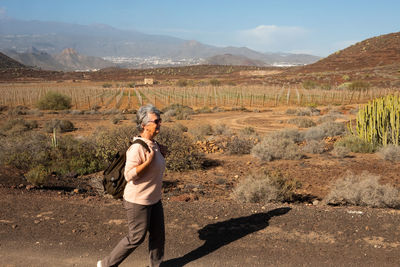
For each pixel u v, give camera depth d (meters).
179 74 197.38
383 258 3.75
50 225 4.80
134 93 70.69
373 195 6.17
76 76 184.88
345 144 13.74
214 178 9.69
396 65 103.94
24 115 35.88
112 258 3.36
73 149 11.53
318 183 8.88
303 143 15.97
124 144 10.37
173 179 9.55
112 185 3.23
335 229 4.52
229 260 3.79
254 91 66.31
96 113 38.00
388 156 11.36
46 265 3.74
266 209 5.36
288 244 4.13
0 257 3.92
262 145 12.55
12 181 8.12
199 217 5.07
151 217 3.38
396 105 12.74
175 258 3.88
